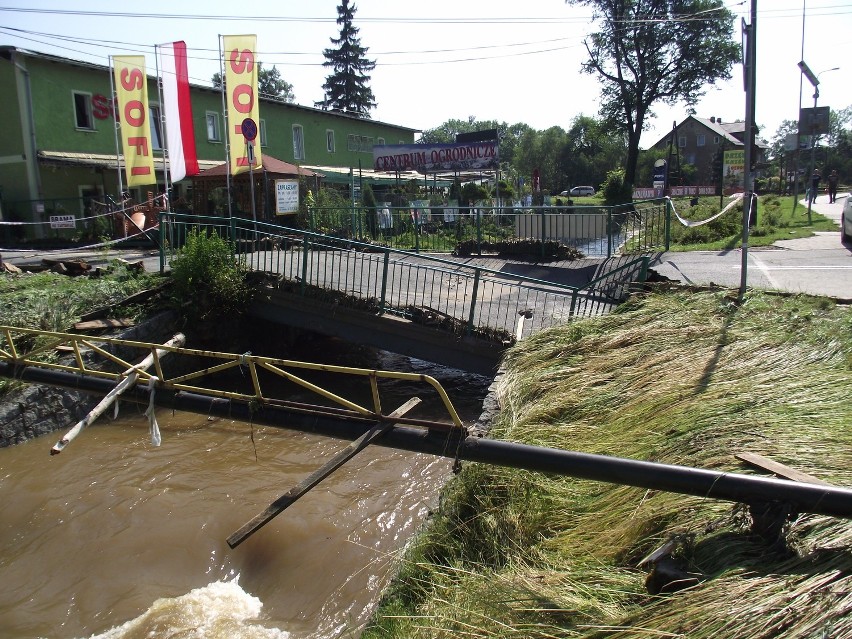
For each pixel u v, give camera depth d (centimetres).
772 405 475
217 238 1135
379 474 762
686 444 446
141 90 1744
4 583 579
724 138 6425
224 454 830
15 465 792
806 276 1035
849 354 565
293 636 497
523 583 360
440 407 987
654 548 362
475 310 1003
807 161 7562
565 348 722
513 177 4794
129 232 2141
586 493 448
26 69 2217
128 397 524
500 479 474
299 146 3334
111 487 740
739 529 342
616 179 3478
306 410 463
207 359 1117
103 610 539
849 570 292
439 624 352
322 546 614
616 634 301
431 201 2473
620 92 4091
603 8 3891
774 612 276
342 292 995
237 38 1502
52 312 985
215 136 2895
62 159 2261
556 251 1485
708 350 631
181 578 581
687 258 1295
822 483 343
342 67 5659
